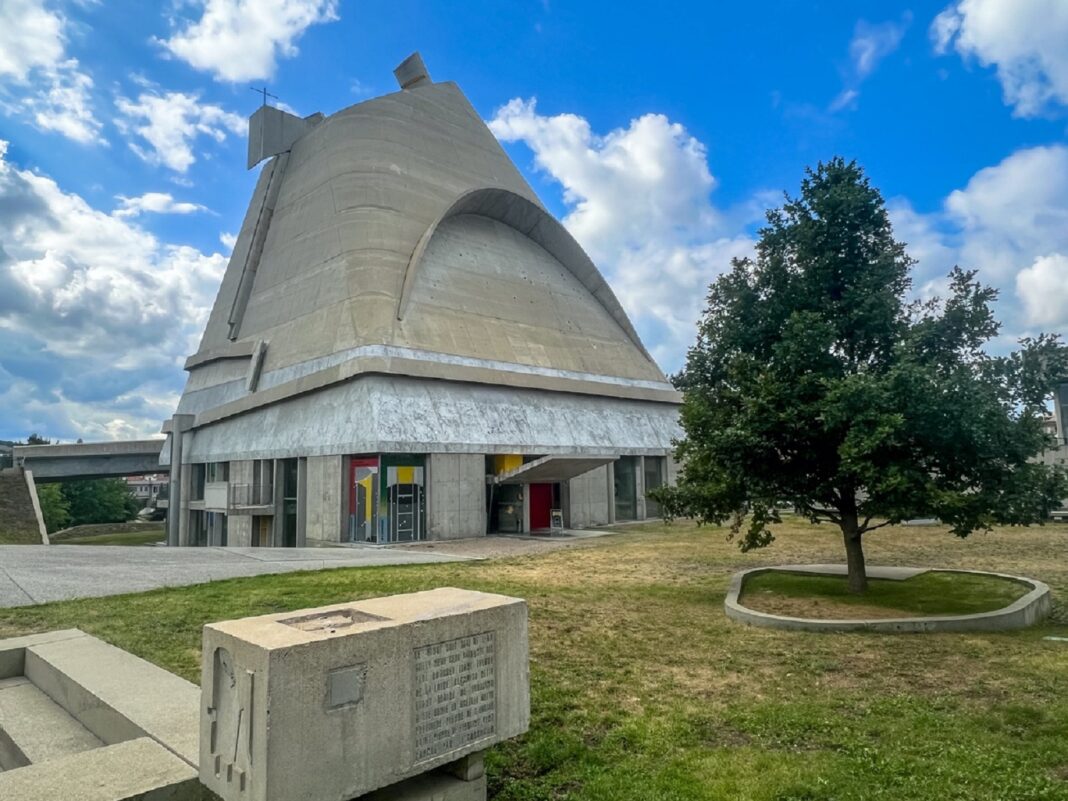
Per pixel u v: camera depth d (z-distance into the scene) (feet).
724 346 44.32
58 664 22.80
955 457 36.55
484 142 167.43
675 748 19.33
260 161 158.30
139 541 193.06
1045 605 36.76
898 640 30.91
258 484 108.58
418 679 14.37
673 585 47.62
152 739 16.39
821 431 37.68
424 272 122.83
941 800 15.88
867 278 41.04
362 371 93.40
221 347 139.13
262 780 11.87
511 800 16.37
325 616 14.89
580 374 133.49
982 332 39.24
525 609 16.79
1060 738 19.48
